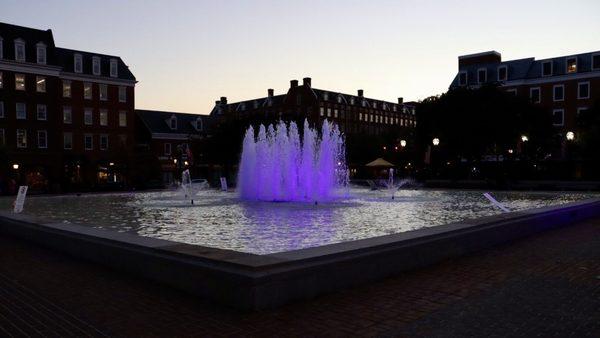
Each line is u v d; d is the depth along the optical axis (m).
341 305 5.73
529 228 11.54
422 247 7.82
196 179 61.59
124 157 52.28
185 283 6.29
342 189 36.19
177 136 69.38
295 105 88.88
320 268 6.10
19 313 5.57
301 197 24.05
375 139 75.06
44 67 49.22
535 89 61.72
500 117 41.94
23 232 11.20
